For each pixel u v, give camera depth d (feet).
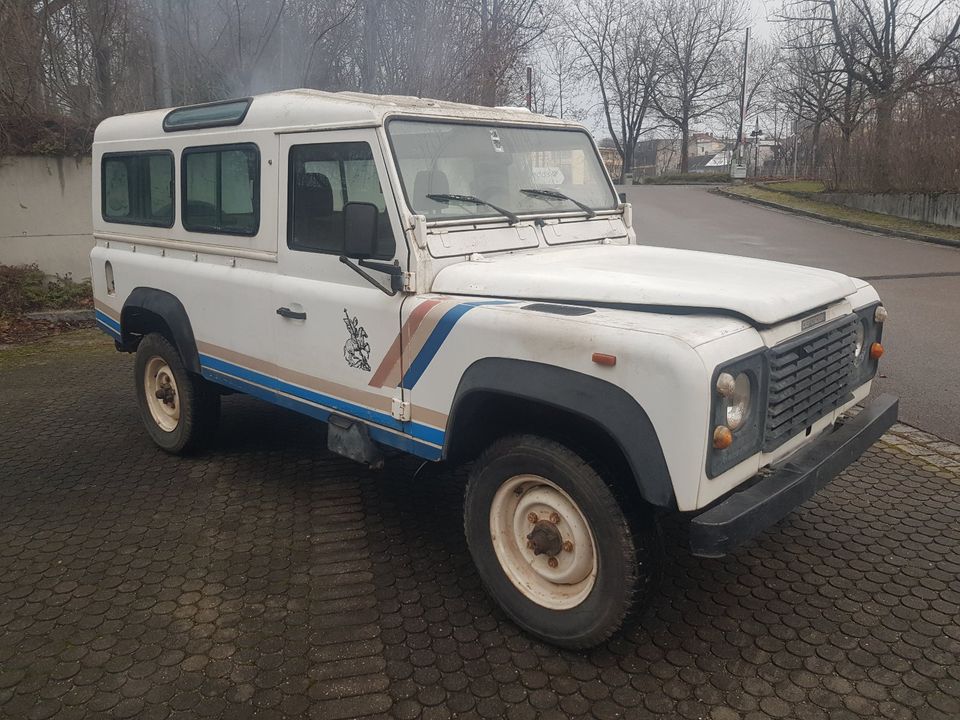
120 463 17.84
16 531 14.47
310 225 13.38
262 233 14.29
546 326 9.98
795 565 12.64
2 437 19.75
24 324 32.83
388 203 11.96
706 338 9.18
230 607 11.82
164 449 18.19
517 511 10.96
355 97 13.29
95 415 21.53
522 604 10.87
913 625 10.98
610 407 9.29
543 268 11.93
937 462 16.58
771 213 71.97
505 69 42.19
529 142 14.32
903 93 65.87
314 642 10.92
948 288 35.24
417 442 12.03
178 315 16.46
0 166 33.73
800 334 10.50
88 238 35.73
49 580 12.71
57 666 10.52
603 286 10.74
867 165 69.21
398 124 12.32
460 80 40.47
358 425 12.97
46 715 9.59
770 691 9.75
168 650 10.81
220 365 15.80
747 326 9.76
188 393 17.10
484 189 13.35
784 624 11.09
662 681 9.98
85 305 34.60
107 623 11.48
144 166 17.37
